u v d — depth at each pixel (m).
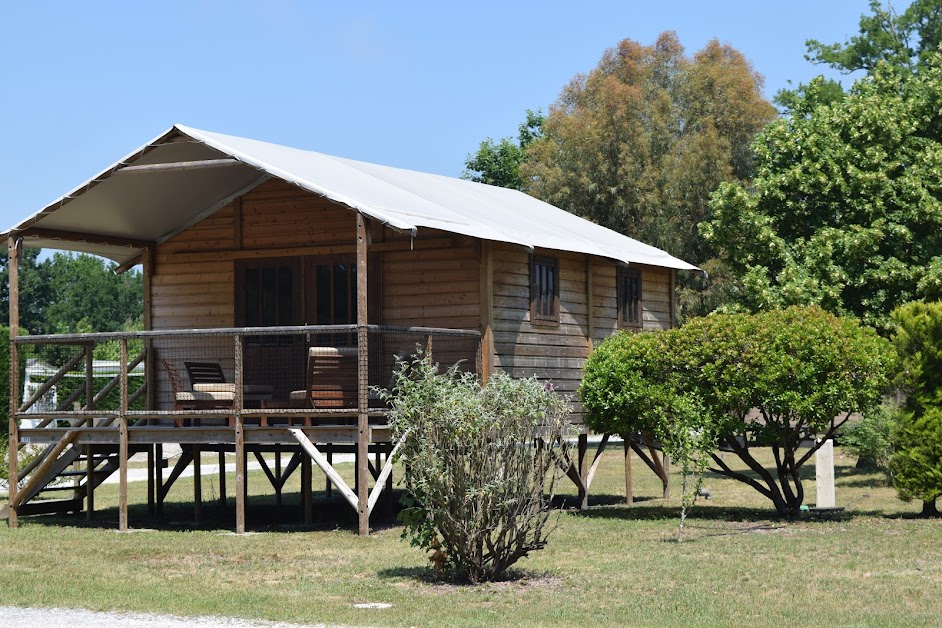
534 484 12.76
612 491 25.30
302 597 11.80
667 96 44.31
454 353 19.45
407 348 19.45
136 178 18.81
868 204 28.31
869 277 27.72
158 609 11.13
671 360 18.19
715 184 41.66
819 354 17.42
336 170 20.30
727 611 10.73
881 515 18.89
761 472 18.95
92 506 20.44
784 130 29.84
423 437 12.41
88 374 20.12
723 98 44.22
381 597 11.74
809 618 10.38
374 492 17.22
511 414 12.42
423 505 12.48
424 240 19.91
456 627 10.02
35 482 19.59
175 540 16.81
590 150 42.62
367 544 16.12
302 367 20.58
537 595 11.76
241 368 17.80
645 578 12.73
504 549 12.73
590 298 22.59
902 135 29.47
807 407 17.30
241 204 21.42
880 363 17.77
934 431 18.27
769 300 27.23
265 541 16.56
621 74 46.53
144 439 18.67
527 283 20.66
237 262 21.38
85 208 19.66
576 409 21.83
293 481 29.47
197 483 20.20
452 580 12.76
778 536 16.27
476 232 18.52
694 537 16.34
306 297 20.78
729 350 17.70
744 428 18.00
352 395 17.92
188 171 19.23
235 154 17.64
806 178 28.67
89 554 15.39
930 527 16.98
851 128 29.20
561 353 21.59
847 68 46.78
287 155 20.14
